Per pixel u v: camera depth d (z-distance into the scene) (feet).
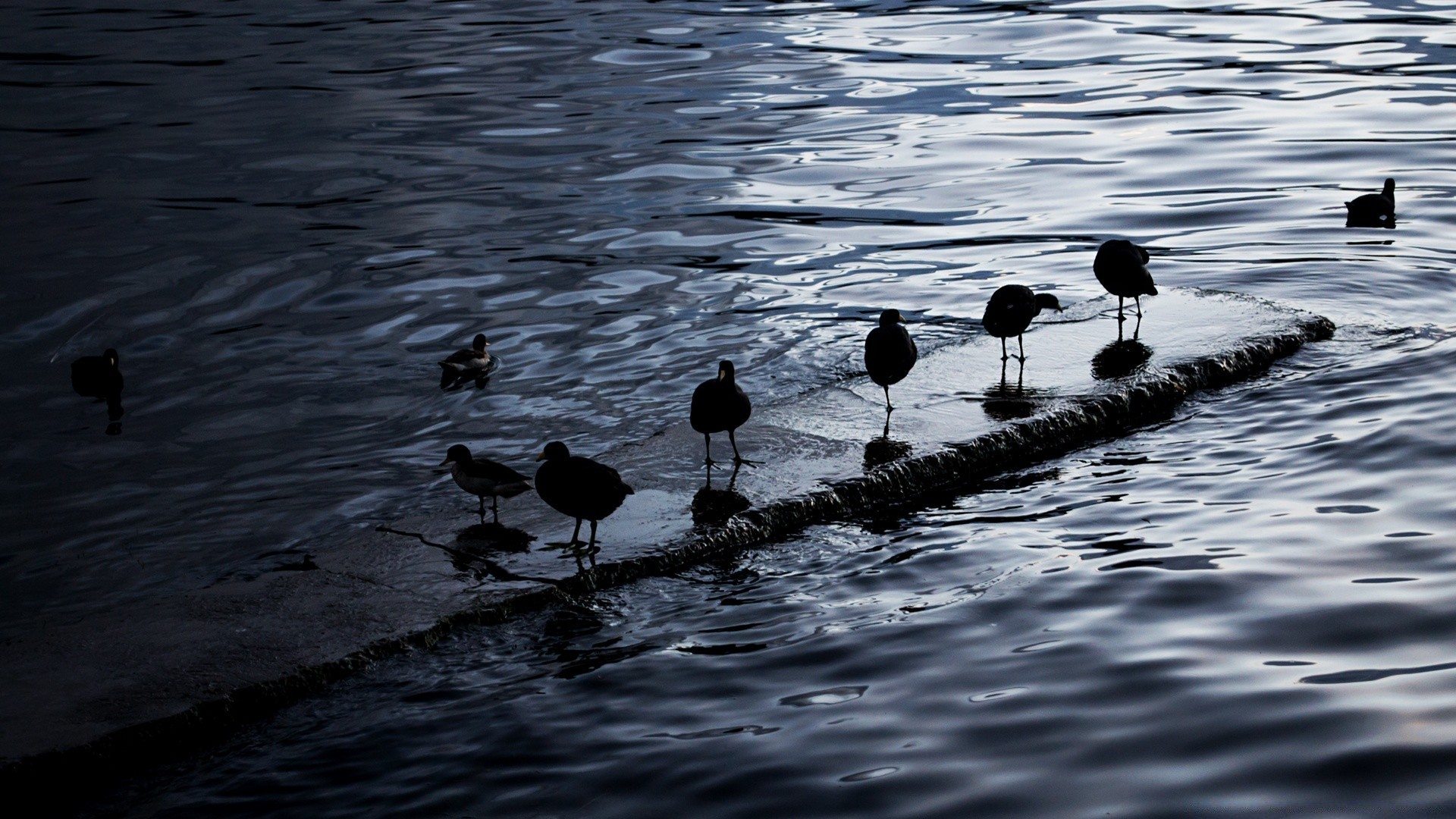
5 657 27.04
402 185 73.92
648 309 54.13
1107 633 26.40
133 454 41.75
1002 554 30.89
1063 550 30.71
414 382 47.26
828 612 28.73
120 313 54.75
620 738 24.14
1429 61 97.60
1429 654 24.32
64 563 34.58
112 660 26.86
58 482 39.81
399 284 57.77
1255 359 42.73
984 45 111.75
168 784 23.63
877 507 34.53
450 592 29.55
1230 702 23.29
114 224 67.26
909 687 25.11
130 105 94.53
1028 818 20.68
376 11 136.77
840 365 46.78
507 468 33.65
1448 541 29.04
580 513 31.22
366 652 27.14
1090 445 38.01
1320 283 52.34
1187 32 114.42
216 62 110.01
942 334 49.32
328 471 40.11
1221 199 66.90
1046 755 22.34
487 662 27.27
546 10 135.54
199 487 39.19
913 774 22.15
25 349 51.24
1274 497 32.68
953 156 77.61
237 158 80.18
